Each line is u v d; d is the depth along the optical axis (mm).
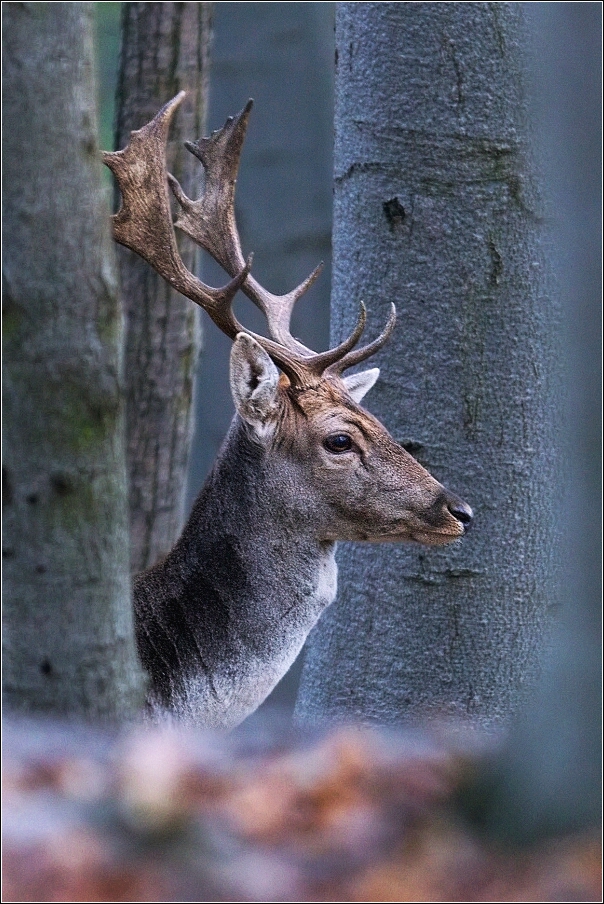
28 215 7594
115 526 8016
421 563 11680
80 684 7965
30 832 6250
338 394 11039
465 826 6867
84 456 7801
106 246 7820
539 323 11602
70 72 7621
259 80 25672
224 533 10922
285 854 6395
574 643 7223
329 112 25641
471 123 11484
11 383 7707
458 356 11609
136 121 15773
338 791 6965
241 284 10898
